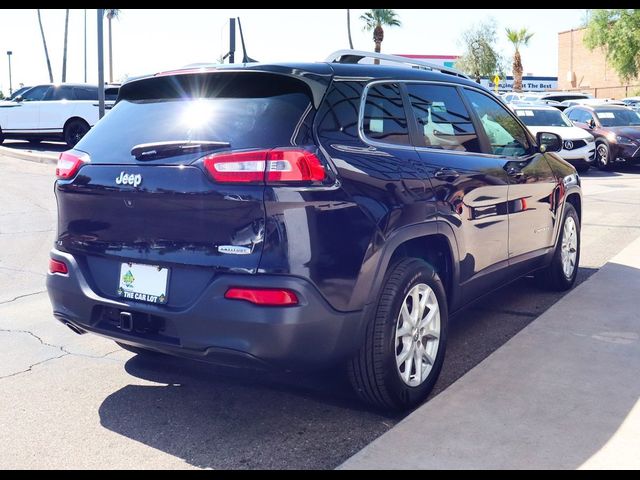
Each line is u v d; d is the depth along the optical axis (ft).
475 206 14.82
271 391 13.79
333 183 11.28
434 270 13.14
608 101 82.69
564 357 14.87
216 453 11.32
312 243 10.90
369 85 13.02
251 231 10.79
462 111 15.74
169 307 11.38
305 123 11.46
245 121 11.55
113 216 12.10
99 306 12.31
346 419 12.53
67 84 67.21
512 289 20.99
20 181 46.93
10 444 11.70
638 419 11.97
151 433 12.07
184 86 12.59
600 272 22.40
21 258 25.80
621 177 55.21
